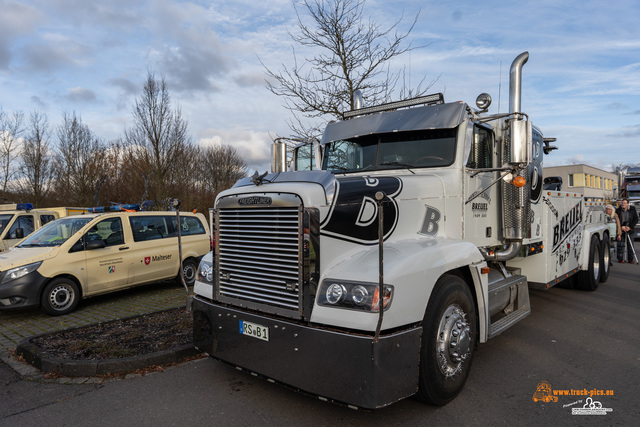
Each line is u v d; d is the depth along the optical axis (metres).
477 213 4.60
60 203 22.00
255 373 3.44
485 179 4.79
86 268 7.29
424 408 3.53
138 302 7.66
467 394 3.81
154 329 5.57
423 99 4.74
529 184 4.93
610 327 5.88
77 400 3.80
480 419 3.35
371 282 2.95
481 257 3.94
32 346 5.01
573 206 7.16
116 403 3.71
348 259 3.32
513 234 4.77
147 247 8.34
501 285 4.82
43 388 4.09
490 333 4.21
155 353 4.56
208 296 3.94
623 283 9.16
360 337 2.85
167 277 8.73
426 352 3.28
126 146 23.17
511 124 4.10
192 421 3.37
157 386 4.04
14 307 6.51
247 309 3.62
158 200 17.98
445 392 3.46
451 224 4.24
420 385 3.29
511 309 5.18
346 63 9.34
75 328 5.68
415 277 3.15
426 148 4.51
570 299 7.57
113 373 4.36
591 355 4.80
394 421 3.32
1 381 4.29
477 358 4.72
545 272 5.97
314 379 3.05
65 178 21.92
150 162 18.27
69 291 7.04
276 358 3.27
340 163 5.09
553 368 4.42
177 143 18.69
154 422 3.37
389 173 4.55
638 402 3.64
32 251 7.07
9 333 6.02
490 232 4.84
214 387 3.99
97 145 23.19
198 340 4.01
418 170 4.45
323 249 3.21
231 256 3.74
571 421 3.32
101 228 7.75
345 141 5.07
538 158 5.80
